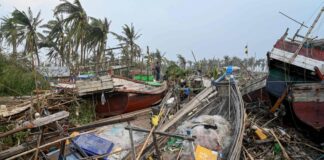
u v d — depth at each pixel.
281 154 9.35
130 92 11.93
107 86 10.95
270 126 12.12
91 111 11.01
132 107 12.75
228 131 8.09
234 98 10.23
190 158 6.27
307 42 12.13
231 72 12.34
